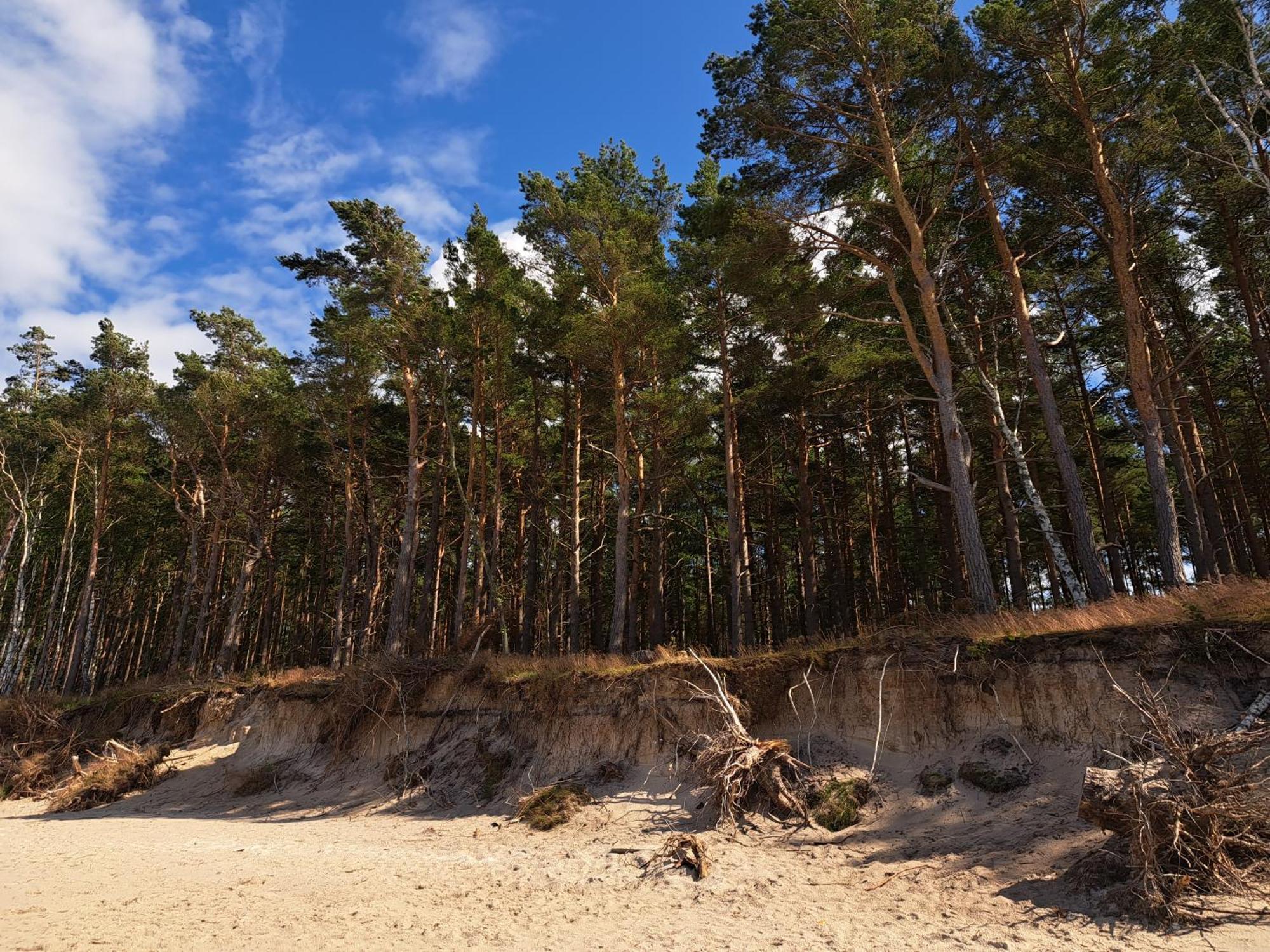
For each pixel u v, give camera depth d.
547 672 16.61
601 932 7.26
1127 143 16.02
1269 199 15.73
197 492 33.50
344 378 27.16
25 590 41.94
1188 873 6.69
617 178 24.70
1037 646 10.89
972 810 9.68
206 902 8.45
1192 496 18.16
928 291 16.36
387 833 13.38
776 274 18.05
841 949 6.44
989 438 23.62
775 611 29.44
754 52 16.41
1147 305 20.31
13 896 8.74
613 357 19.97
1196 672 9.52
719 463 28.67
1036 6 15.46
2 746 23.81
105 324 34.81
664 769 13.19
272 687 23.17
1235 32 14.45
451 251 23.14
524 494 30.47
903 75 15.98
